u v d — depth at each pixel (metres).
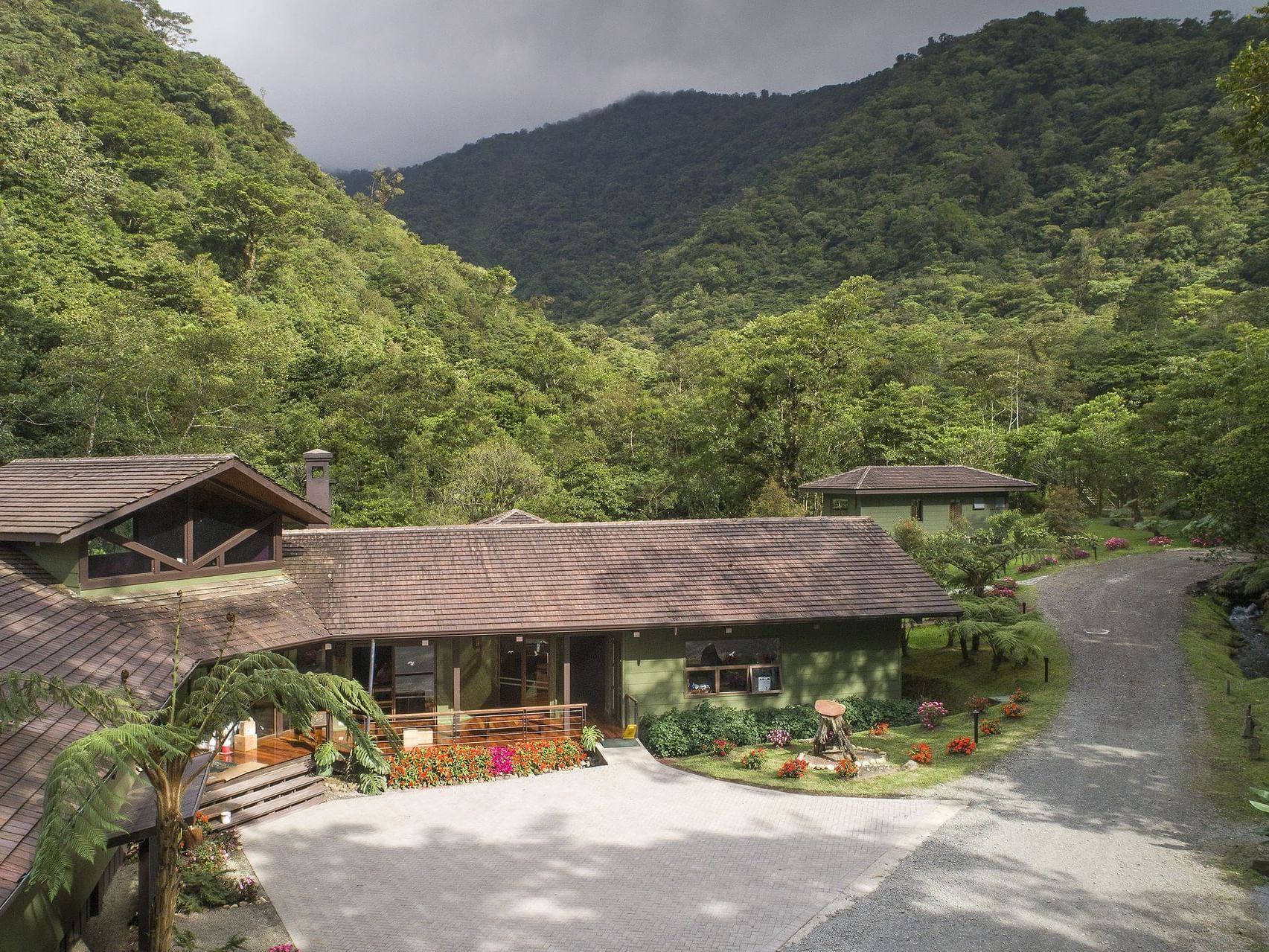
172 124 89.94
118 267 59.53
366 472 49.16
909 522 38.94
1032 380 71.69
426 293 101.56
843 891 12.76
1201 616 30.91
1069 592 35.12
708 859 14.18
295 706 11.67
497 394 68.44
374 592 20.56
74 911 10.16
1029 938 11.19
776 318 54.28
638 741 20.94
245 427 41.09
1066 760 18.06
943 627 29.02
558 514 44.38
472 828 15.84
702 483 52.06
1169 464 45.69
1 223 56.53
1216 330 70.38
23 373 36.75
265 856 14.66
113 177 74.31
